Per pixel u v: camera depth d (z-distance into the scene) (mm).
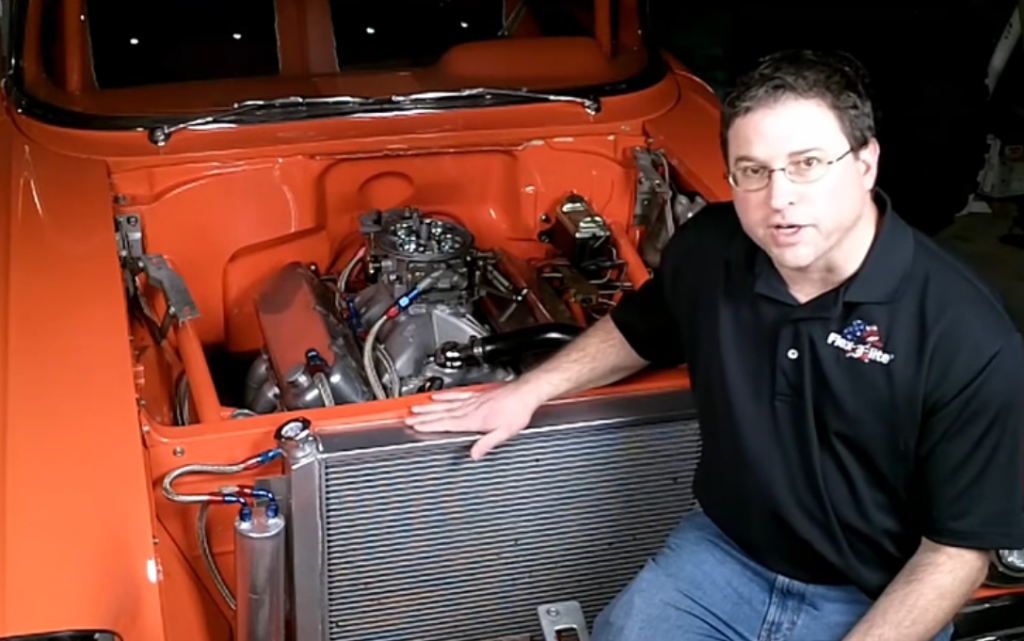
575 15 3285
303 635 2137
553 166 2916
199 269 2781
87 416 1978
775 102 1672
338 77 3059
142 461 1904
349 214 2889
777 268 1867
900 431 1795
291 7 3059
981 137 4668
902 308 1771
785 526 1964
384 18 3141
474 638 2297
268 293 2699
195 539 2086
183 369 2439
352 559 2109
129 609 1720
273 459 2010
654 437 2205
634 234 2973
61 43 2914
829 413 1842
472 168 2924
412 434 2041
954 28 4734
